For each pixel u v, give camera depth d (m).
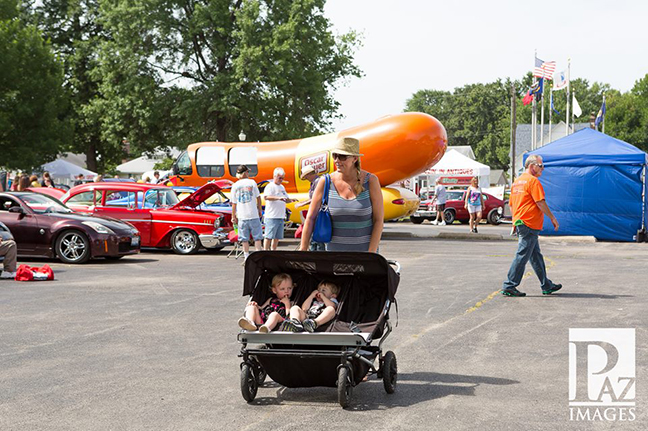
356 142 6.18
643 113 94.56
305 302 6.11
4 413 5.48
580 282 13.05
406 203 24.84
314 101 43.81
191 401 5.80
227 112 42.16
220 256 18.48
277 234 16.16
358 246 6.31
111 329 8.73
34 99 46.62
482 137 127.25
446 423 5.21
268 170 26.27
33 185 24.73
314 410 5.56
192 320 9.33
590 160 23.97
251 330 5.69
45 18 53.59
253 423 5.24
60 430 5.09
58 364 7.02
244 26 40.84
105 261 17.08
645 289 12.12
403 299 11.01
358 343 5.50
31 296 11.37
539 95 46.97
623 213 23.75
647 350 7.49
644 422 5.23
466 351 7.51
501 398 5.84
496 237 25.34
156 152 49.38
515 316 9.52
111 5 43.81
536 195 10.95
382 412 5.49
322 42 44.16
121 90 43.94
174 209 19.25
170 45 44.38
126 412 5.51
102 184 19.61
